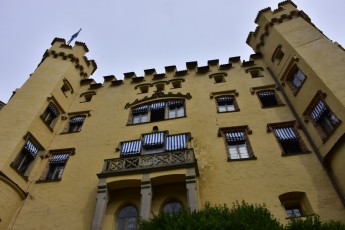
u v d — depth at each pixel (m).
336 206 13.79
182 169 15.05
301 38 21.05
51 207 16.30
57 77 24.33
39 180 18.05
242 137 18.31
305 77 18.64
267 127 18.48
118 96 25.17
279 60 22.73
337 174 14.73
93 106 24.36
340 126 15.07
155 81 26.05
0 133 18.19
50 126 21.55
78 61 27.66
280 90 21.44
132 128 20.81
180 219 10.09
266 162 16.44
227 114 20.30
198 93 23.14
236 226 9.59
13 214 16.09
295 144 17.58
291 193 14.80
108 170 15.96
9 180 16.23
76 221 15.33
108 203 15.46
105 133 20.94
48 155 19.86
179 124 20.19
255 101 21.02
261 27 25.38
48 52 27.03
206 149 17.84
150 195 14.53
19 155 18.22
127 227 14.55
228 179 15.91
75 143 20.61
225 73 24.83
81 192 16.84
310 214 13.93
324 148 15.88
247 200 14.79
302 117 18.39
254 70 24.55
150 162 15.82
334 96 15.80
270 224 10.25
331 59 18.05
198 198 14.52
